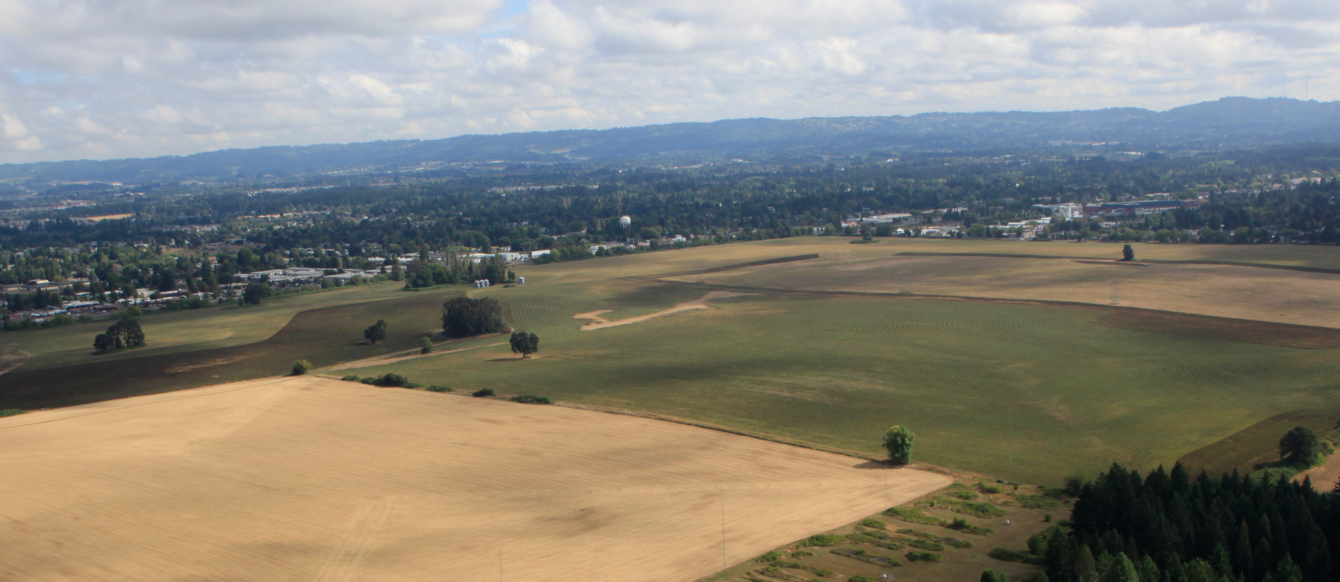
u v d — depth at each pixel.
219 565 64.38
